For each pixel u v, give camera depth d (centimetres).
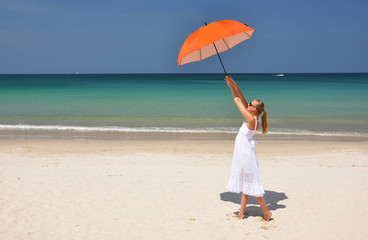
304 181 707
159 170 812
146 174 766
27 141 1246
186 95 3556
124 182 691
